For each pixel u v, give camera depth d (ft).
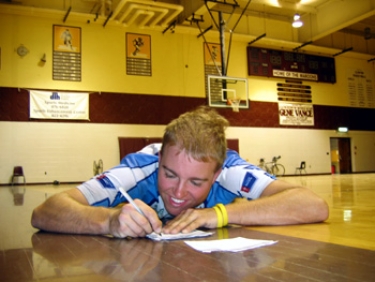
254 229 5.07
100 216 4.72
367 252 3.43
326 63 52.75
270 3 42.16
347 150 54.34
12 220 8.02
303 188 5.88
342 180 31.94
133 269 2.90
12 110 36.17
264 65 48.08
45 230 5.29
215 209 5.16
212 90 38.99
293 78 50.03
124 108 40.24
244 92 39.83
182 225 4.66
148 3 35.19
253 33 47.65
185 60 43.57
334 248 3.65
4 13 36.55
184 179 4.54
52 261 3.29
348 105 54.03
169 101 42.27
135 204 4.43
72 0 38.86
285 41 48.06
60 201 5.11
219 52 45.42
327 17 45.68
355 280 2.48
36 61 37.35
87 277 2.69
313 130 50.80
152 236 4.34
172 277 2.63
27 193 22.52
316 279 2.51
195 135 4.37
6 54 36.40
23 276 2.78
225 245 3.74
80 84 38.73
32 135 36.65
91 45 39.50
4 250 3.87
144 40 41.78
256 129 46.93
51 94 37.52
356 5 41.88
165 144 4.57
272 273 2.68
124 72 40.68
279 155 47.98
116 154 39.40
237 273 2.70
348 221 6.34
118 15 40.16
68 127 37.93
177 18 42.91
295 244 3.88
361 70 55.67
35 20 37.63
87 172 38.17
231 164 6.09
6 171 35.55
